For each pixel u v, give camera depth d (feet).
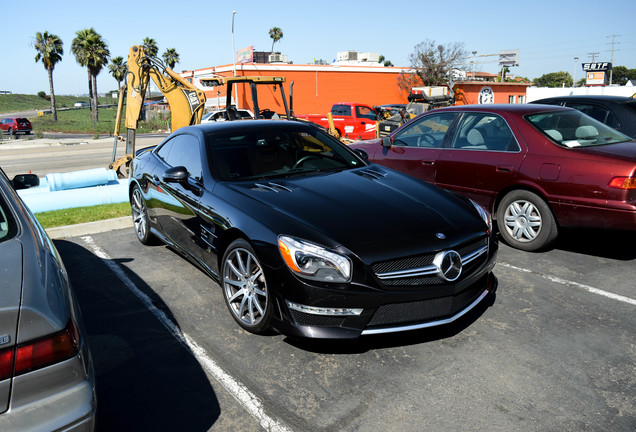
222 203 11.46
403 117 55.77
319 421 7.98
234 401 8.57
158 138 98.02
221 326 11.43
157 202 15.26
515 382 8.90
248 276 10.76
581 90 77.10
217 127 14.42
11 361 5.11
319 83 118.52
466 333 10.73
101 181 26.22
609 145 15.02
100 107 353.51
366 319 9.30
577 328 10.83
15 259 6.19
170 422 8.04
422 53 132.26
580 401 8.32
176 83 30.40
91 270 15.25
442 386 8.84
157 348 10.48
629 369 9.21
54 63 189.67
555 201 14.74
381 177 12.94
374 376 9.21
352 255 9.20
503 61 140.26
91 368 5.95
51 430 5.24
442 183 17.89
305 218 10.11
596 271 14.14
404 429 7.73
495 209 16.63
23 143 91.66
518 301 12.27
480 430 7.66
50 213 21.91
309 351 10.18
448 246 9.83
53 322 5.48
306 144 14.34
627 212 13.34
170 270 15.08
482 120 17.11
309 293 9.18
